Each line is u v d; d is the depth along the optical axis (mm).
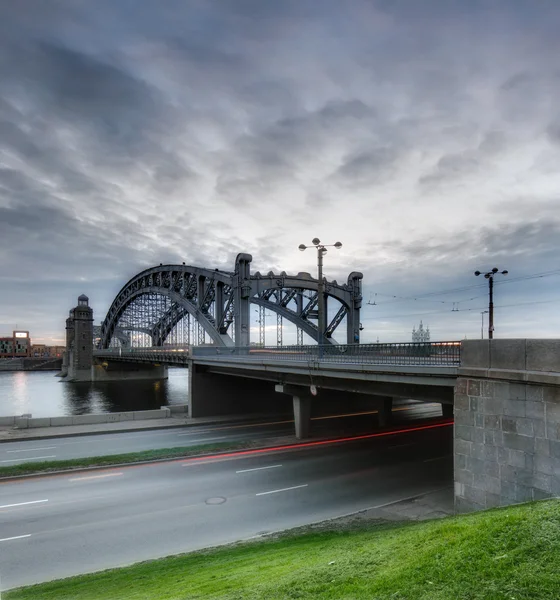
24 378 146375
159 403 78250
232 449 27891
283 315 62375
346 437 32312
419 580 5293
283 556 9625
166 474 22453
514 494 12555
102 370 128125
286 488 19875
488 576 5109
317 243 27438
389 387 23609
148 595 7812
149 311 111625
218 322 57656
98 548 13594
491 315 28672
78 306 129875
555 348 11906
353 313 57625
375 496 18578
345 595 5367
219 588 7152
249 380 45969
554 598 4520
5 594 10008
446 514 15211
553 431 11734
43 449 29281
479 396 13719
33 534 14758
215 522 15758
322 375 25922
